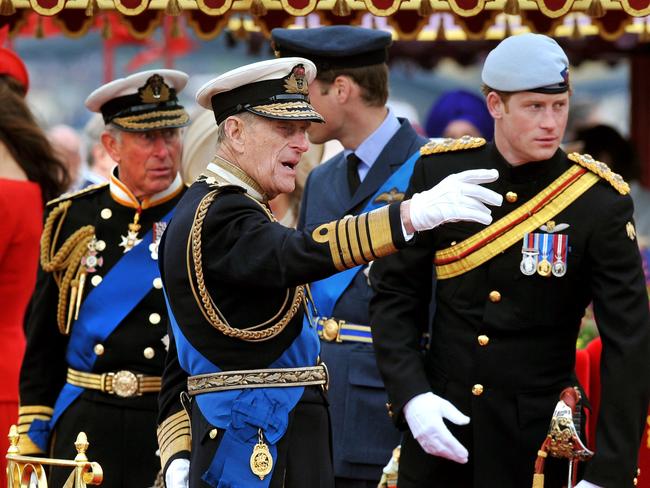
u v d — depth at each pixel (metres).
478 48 33.78
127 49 69.19
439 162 16.78
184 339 15.26
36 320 20.02
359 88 20.08
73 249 19.77
